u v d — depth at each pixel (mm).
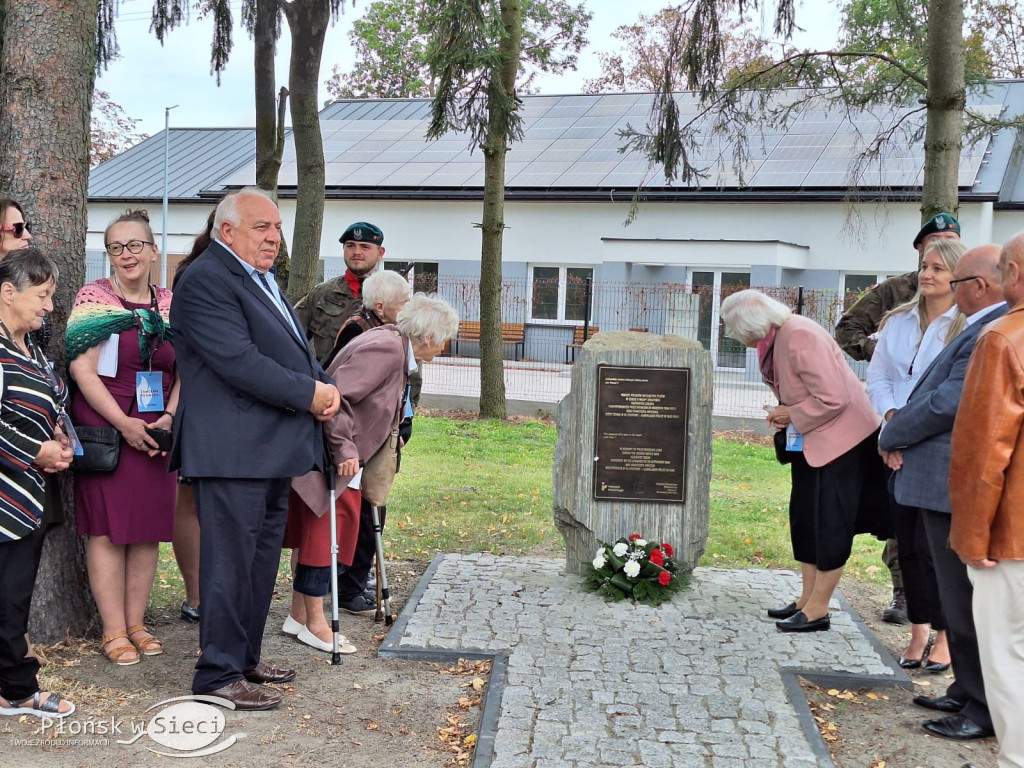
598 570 5445
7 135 4379
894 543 5293
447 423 12961
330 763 3461
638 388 5539
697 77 9125
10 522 3447
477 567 5945
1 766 3287
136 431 4148
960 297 3959
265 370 3736
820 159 19516
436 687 4195
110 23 7852
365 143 24531
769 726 3805
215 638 3873
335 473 4391
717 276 19953
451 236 21969
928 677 4496
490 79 11031
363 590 5297
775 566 6375
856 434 4766
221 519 3824
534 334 21156
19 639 3598
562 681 4188
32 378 3555
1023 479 3109
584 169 21375
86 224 4594
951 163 7422
